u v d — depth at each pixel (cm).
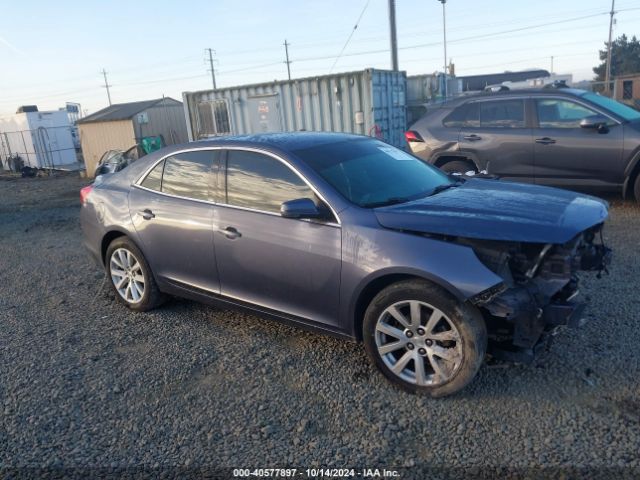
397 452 299
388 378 360
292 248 386
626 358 375
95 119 2402
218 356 421
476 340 324
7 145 2894
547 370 367
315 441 313
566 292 348
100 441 326
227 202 430
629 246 614
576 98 781
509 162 829
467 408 332
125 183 515
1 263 786
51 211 1305
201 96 1736
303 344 432
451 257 325
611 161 758
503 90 851
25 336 489
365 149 452
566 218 333
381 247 346
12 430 342
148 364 417
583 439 297
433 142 887
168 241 468
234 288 432
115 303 555
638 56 7031
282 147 416
